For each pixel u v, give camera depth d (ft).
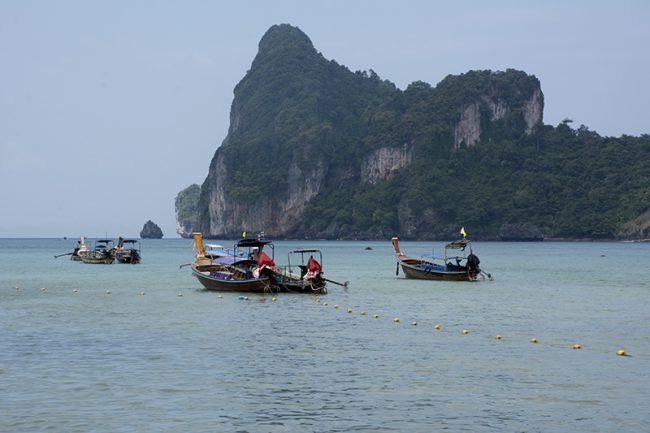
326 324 131.13
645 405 76.64
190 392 81.20
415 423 70.95
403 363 96.02
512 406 76.23
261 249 203.72
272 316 142.10
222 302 167.53
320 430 69.05
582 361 97.60
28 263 355.97
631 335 118.93
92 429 69.15
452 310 152.46
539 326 128.98
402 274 269.85
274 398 79.00
